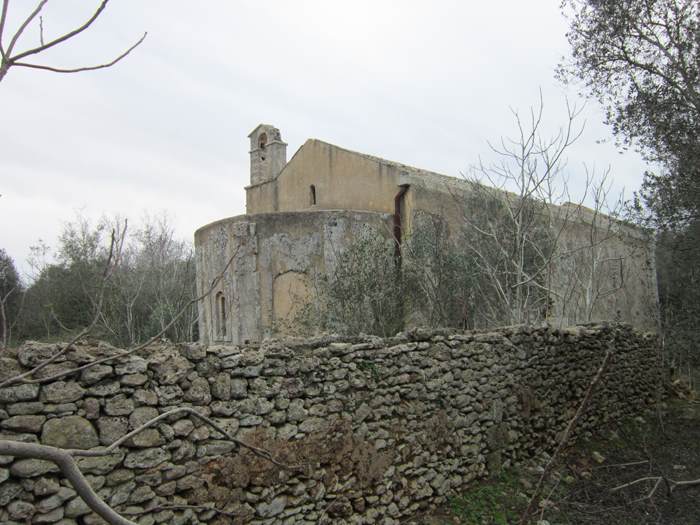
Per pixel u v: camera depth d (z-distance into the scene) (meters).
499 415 8.64
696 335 13.33
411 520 6.92
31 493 3.84
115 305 16.42
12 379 2.30
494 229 13.73
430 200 15.35
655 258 21.06
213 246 15.83
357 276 13.44
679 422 12.45
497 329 9.29
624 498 8.22
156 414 4.58
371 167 16.41
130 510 4.32
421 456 7.23
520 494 7.99
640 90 12.39
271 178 21.39
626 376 12.43
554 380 10.02
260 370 5.51
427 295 13.70
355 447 6.34
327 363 6.21
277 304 14.42
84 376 4.18
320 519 5.82
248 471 5.21
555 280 17.11
